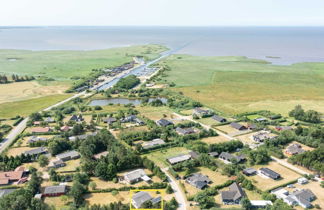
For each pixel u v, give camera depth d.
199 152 121.69
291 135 138.75
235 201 87.19
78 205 85.62
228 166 106.19
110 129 150.88
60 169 108.50
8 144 131.00
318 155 108.50
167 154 122.75
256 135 139.50
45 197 90.44
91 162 106.38
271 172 104.38
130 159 109.25
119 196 91.00
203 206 84.25
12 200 80.44
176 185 98.00
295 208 85.81
